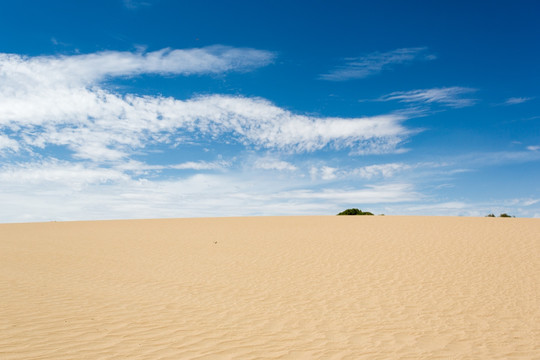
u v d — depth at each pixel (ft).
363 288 39.27
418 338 24.48
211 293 36.24
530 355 21.76
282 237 78.13
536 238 67.00
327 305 32.60
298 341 22.95
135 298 33.01
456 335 25.35
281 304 32.60
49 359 18.24
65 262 53.47
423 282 42.01
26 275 42.63
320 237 76.48
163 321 26.11
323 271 47.85
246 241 74.23
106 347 20.36
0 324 23.54
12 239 80.69
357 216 119.96
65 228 103.76
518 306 33.14
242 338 23.09
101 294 34.06
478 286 40.29
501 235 71.05
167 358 19.10
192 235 85.10
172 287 38.58
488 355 21.66
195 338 22.68
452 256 55.83
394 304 33.35
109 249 66.69
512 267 49.11
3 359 17.94
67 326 23.86
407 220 99.50
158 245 71.10
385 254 58.08
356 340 23.59
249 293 36.58
